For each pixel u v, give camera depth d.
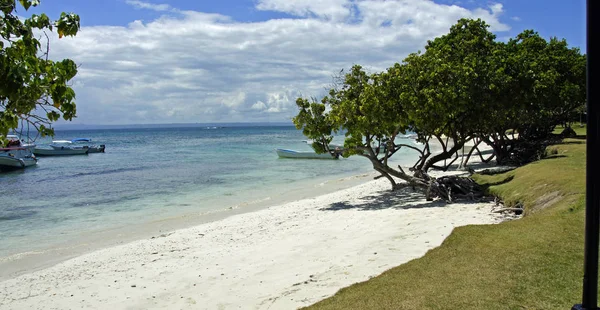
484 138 32.19
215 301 9.19
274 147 77.38
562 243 9.05
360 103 19.55
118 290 10.62
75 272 12.55
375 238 12.94
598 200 4.36
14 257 14.61
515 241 9.52
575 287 6.95
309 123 21.06
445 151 22.72
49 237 17.41
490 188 18.94
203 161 50.88
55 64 4.64
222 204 24.12
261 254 12.70
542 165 20.12
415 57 20.02
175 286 10.52
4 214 22.14
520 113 30.42
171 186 31.14
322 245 12.98
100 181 34.59
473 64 21.38
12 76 4.14
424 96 18.19
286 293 8.93
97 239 16.94
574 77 37.44
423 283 7.64
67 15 4.85
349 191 25.95
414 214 16.28
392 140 20.48
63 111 4.70
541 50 37.69
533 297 6.70
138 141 113.62
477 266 8.18
